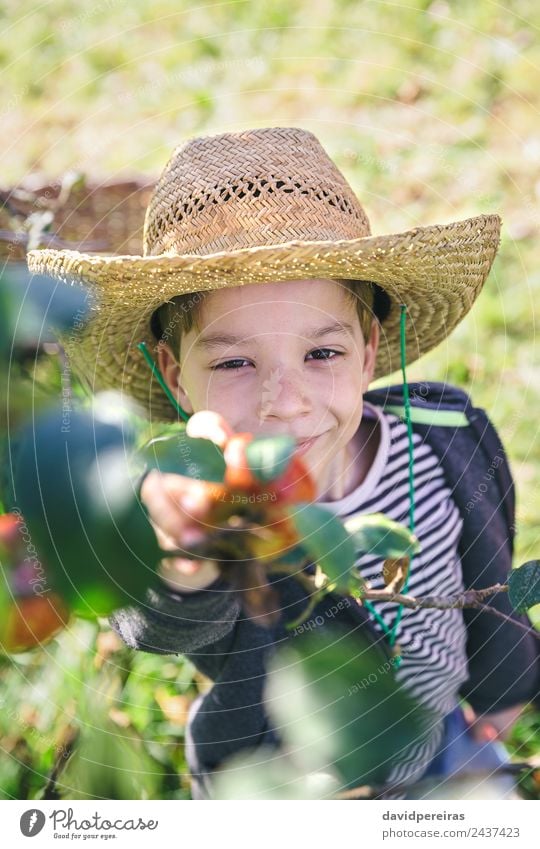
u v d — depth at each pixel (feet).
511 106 11.17
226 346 4.48
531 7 12.29
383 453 5.28
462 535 5.51
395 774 4.98
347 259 4.05
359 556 3.67
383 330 5.48
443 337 5.56
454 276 4.63
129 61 12.75
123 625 4.00
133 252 7.02
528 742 5.87
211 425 3.09
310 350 4.52
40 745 5.32
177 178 4.65
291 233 4.40
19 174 11.11
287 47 12.59
